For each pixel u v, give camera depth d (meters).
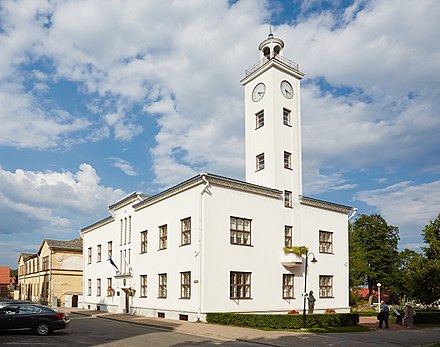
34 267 64.19
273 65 33.94
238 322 23.41
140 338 18.28
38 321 19.45
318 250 33.94
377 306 51.69
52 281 54.31
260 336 19.02
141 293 33.09
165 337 18.78
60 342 16.83
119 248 37.56
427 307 43.28
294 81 35.53
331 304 33.91
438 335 20.97
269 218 30.53
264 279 29.25
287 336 19.22
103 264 41.00
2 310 19.39
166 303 29.42
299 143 34.69
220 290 26.67
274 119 33.16
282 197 31.89
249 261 28.61
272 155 32.53
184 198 28.72
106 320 29.38
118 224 38.31
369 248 57.34
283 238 31.23
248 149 34.81
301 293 31.45
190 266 27.20
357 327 23.80
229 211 28.12
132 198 35.72
